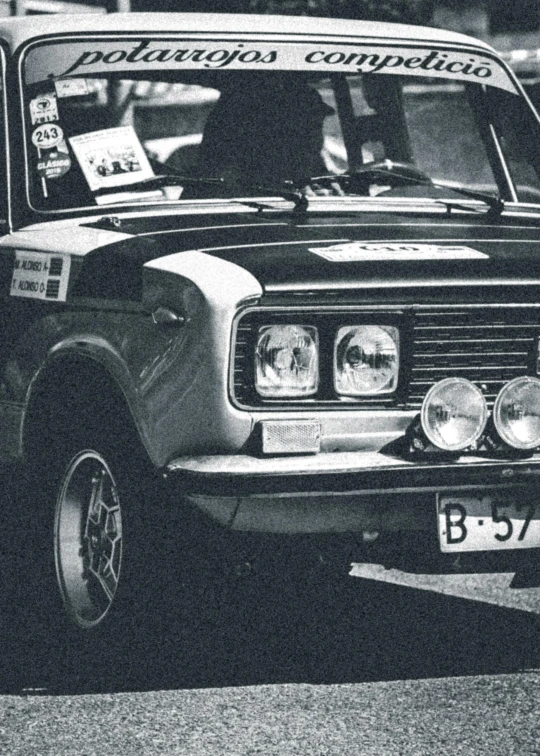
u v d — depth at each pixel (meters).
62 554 7.98
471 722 6.77
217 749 6.46
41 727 6.84
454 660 7.75
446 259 7.31
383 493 7.04
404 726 6.72
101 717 6.95
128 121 8.75
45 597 8.04
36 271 7.99
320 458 7.02
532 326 7.33
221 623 8.51
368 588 9.34
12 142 8.42
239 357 7.01
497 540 7.20
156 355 7.16
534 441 7.19
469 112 9.50
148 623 7.47
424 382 7.20
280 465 6.96
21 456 8.10
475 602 8.96
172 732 6.71
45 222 8.26
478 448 7.17
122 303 7.38
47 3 27.14
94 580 7.91
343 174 8.62
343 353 7.09
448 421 7.08
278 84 8.81
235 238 7.50
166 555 7.26
